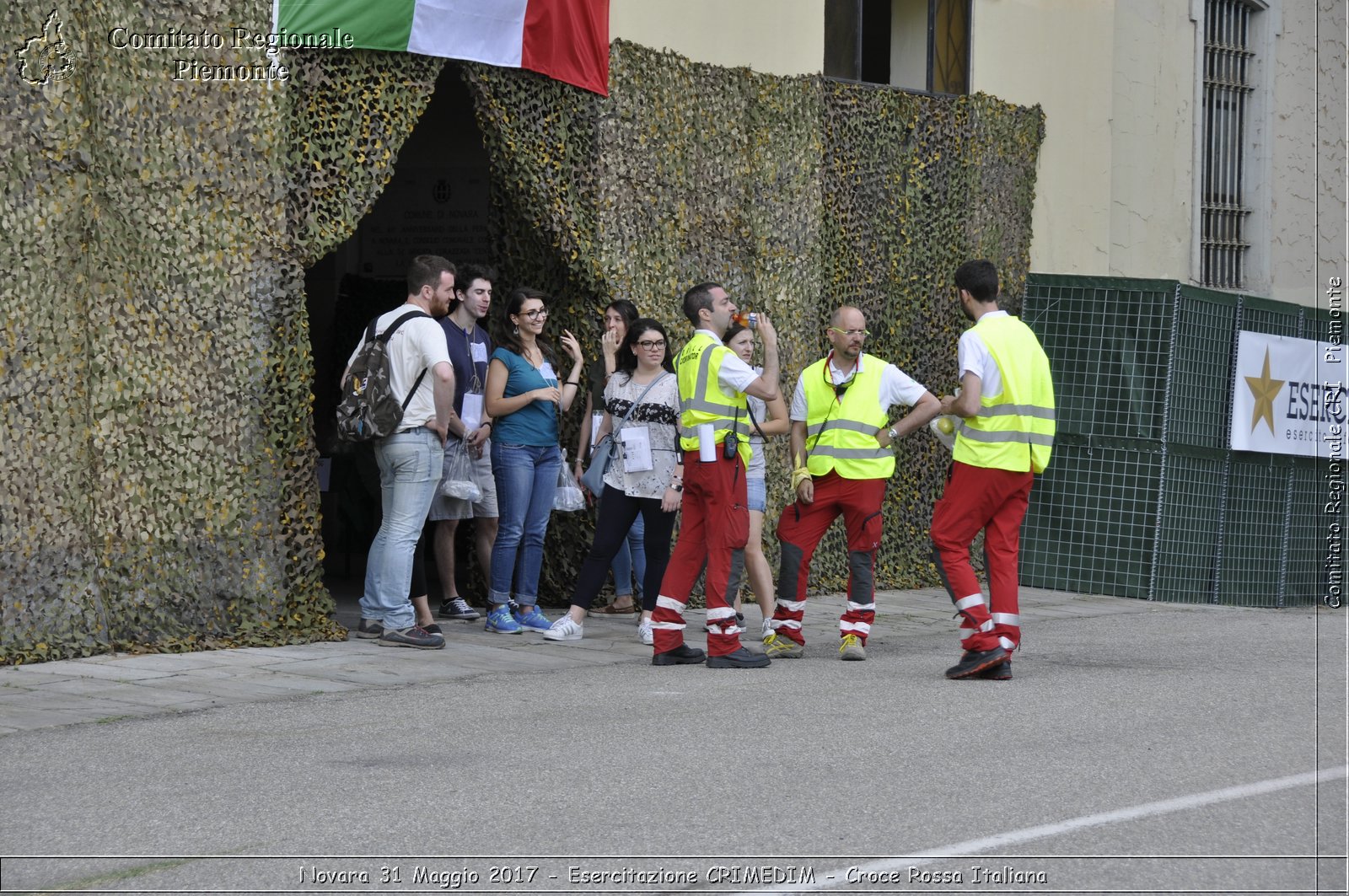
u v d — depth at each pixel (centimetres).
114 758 1168
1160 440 2534
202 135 1661
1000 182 2700
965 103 2636
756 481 1858
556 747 1207
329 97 1758
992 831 970
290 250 1731
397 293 2573
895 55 2606
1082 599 2508
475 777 1105
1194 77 3053
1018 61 2752
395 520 1723
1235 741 1248
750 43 2283
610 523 1803
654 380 1772
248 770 1130
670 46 2170
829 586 2397
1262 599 2708
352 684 1492
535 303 1836
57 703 1373
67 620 1580
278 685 1479
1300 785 1099
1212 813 1021
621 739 1237
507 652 1716
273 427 1720
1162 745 1226
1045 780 1103
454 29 1848
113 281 1602
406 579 1723
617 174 2094
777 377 1691
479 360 1898
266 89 1705
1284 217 3294
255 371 1706
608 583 2119
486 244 2555
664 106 2155
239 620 1698
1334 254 3372
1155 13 2981
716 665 1628
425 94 1839
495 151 1964
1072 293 2620
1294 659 1739
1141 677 1587
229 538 1691
